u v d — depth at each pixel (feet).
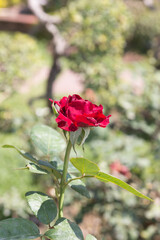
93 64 16.05
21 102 21.83
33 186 11.39
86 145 13.03
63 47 16.08
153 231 8.52
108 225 9.04
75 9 15.66
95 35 15.66
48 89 17.13
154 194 8.72
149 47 36.06
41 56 29.53
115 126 15.33
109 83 15.75
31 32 27.94
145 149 12.96
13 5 39.63
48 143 3.03
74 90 24.56
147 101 14.66
